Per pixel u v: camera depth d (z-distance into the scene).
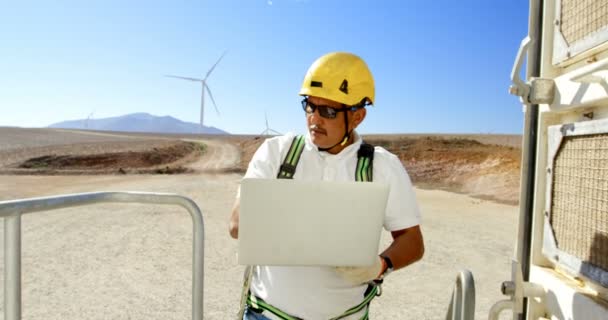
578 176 1.43
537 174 1.65
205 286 5.92
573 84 1.43
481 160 29.70
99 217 10.75
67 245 7.96
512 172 23.67
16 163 34.84
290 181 1.32
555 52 1.56
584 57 1.44
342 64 1.80
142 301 5.33
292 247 1.36
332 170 1.83
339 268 1.42
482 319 5.04
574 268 1.42
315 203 1.33
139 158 42.09
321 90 1.79
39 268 6.56
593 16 1.35
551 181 1.57
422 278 6.53
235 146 63.78
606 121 1.26
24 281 5.98
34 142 60.06
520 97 1.58
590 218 1.36
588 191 1.37
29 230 9.20
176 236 8.84
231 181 24.69
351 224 1.36
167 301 5.35
